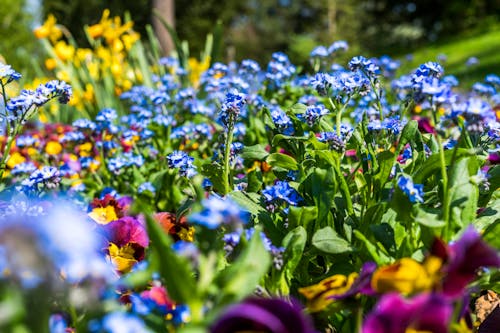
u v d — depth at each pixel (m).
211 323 1.38
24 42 14.16
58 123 5.51
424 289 1.55
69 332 1.70
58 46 6.16
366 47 22.98
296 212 2.17
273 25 21.88
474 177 1.99
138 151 3.91
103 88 5.93
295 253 1.99
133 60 6.11
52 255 1.23
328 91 2.68
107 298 1.59
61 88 2.62
